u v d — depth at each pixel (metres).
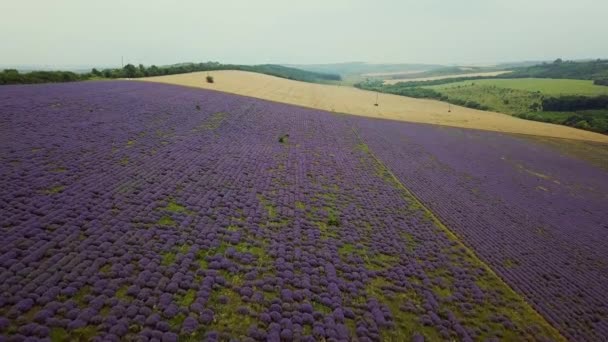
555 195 38.81
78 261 13.90
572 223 31.17
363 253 20.14
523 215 30.95
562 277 21.45
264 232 20.11
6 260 12.90
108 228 16.66
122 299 12.68
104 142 28.11
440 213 28.50
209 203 22.08
